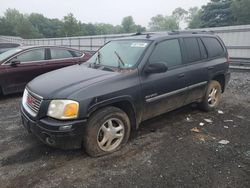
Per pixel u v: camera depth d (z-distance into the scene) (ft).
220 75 18.89
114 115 11.89
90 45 79.77
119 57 14.05
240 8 171.83
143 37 14.97
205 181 10.04
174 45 15.17
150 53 13.56
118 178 10.27
